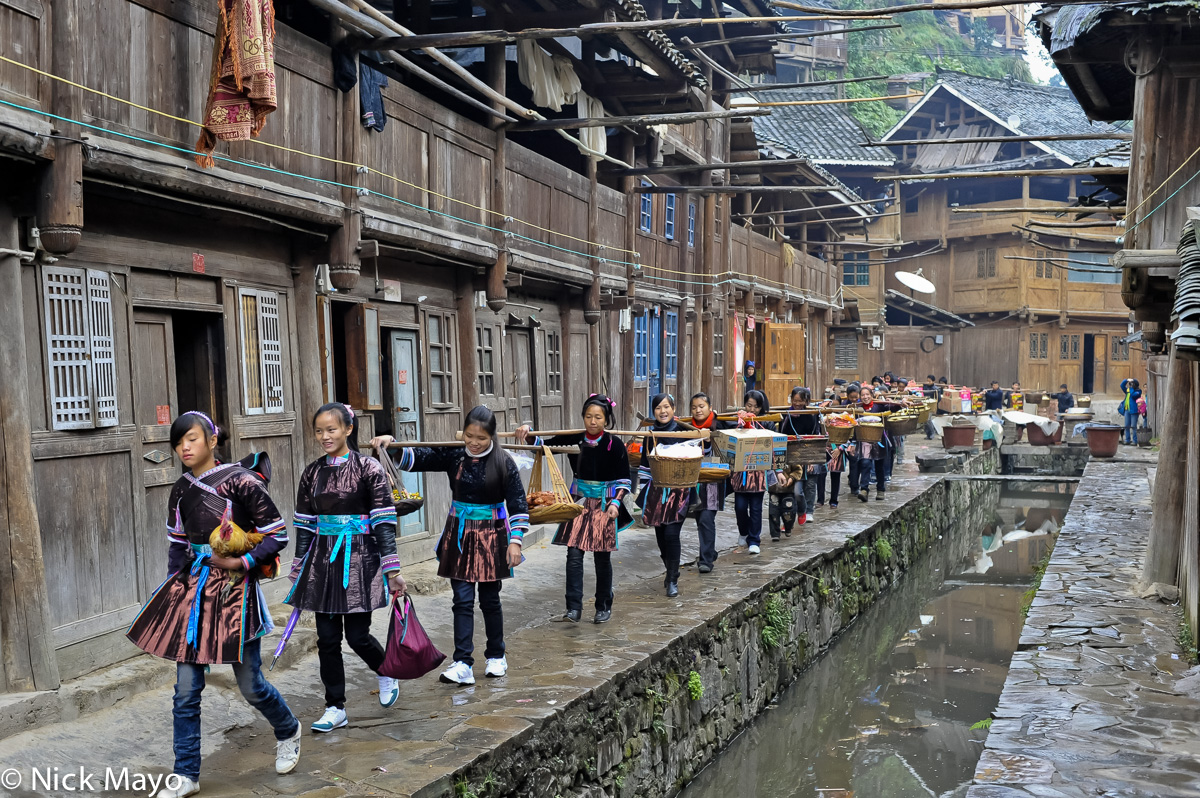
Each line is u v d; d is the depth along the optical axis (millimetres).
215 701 5254
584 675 5922
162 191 5469
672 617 7512
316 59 6828
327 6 6301
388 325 8602
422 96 8281
